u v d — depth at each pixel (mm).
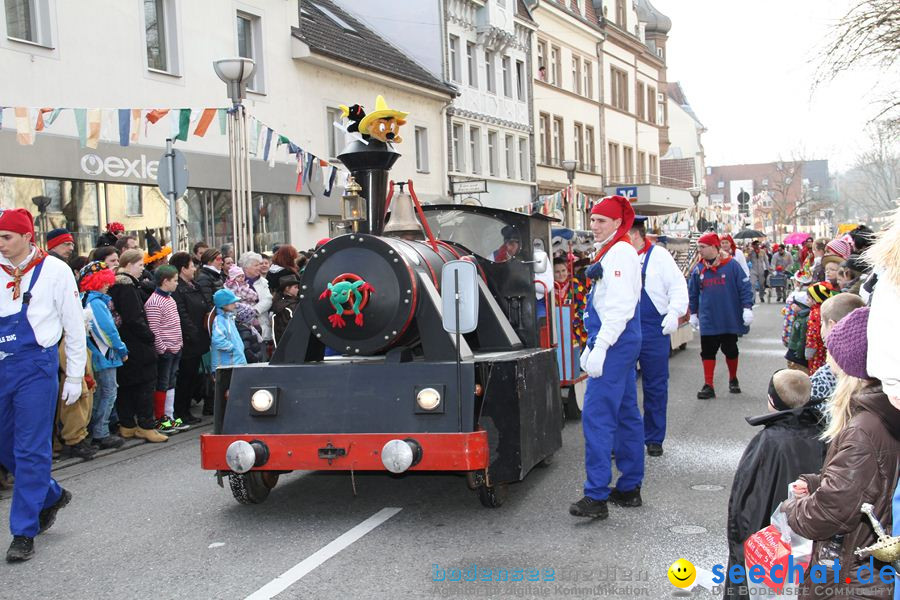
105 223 14344
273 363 5871
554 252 9102
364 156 6508
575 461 7172
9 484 6961
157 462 7609
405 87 24000
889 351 2271
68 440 7656
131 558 5043
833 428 2643
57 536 5523
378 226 6621
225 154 17031
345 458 5391
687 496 6102
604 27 41062
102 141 14164
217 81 16984
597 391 5469
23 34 13039
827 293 7754
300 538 5320
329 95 20828
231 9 17453
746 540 3234
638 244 7129
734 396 10484
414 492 6363
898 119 20031
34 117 9742
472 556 4918
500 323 6473
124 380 8258
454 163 28016
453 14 27938
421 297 5668
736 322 10203
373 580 4570
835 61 17109
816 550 2646
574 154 38094
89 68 13992
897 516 2309
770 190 77312
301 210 19781
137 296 8188
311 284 5812
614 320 5297
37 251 5184
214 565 4879
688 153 68938
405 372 5492
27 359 5047
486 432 5383
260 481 6043
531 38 33688
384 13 27609
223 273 10312
